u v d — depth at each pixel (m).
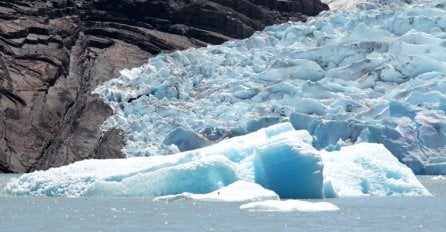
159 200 123.62
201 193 126.25
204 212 112.38
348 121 195.00
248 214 110.69
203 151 133.00
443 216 111.00
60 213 113.12
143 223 103.81
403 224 103.75
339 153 140.25
